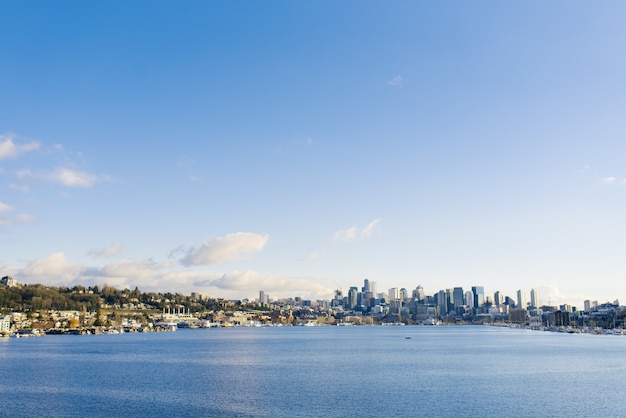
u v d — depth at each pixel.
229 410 119.75
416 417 112.25
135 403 128.50
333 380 168.38
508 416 113.50
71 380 171.62
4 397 138.00
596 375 181.00
